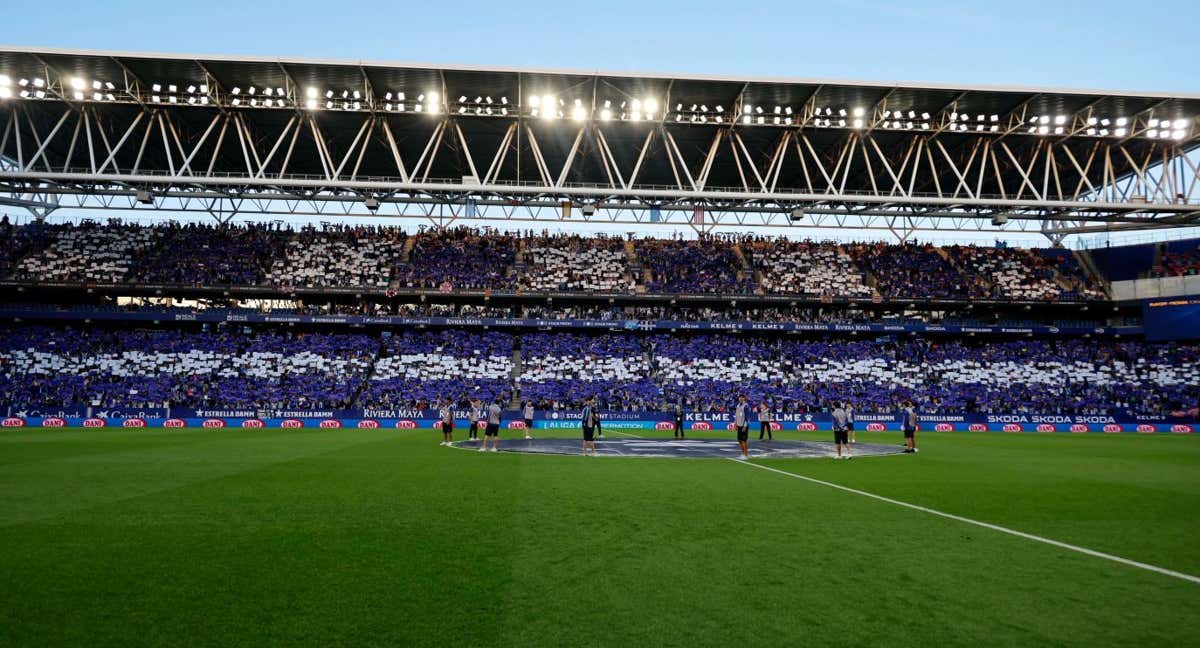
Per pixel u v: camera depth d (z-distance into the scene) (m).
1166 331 59.22
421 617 7.74
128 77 45.28
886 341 63.09
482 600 8.34
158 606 8.05
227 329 59.97
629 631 7.36
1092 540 12.05
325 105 47.91
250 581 9.05
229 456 25.70
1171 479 21.17
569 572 9.59
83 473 20.14
